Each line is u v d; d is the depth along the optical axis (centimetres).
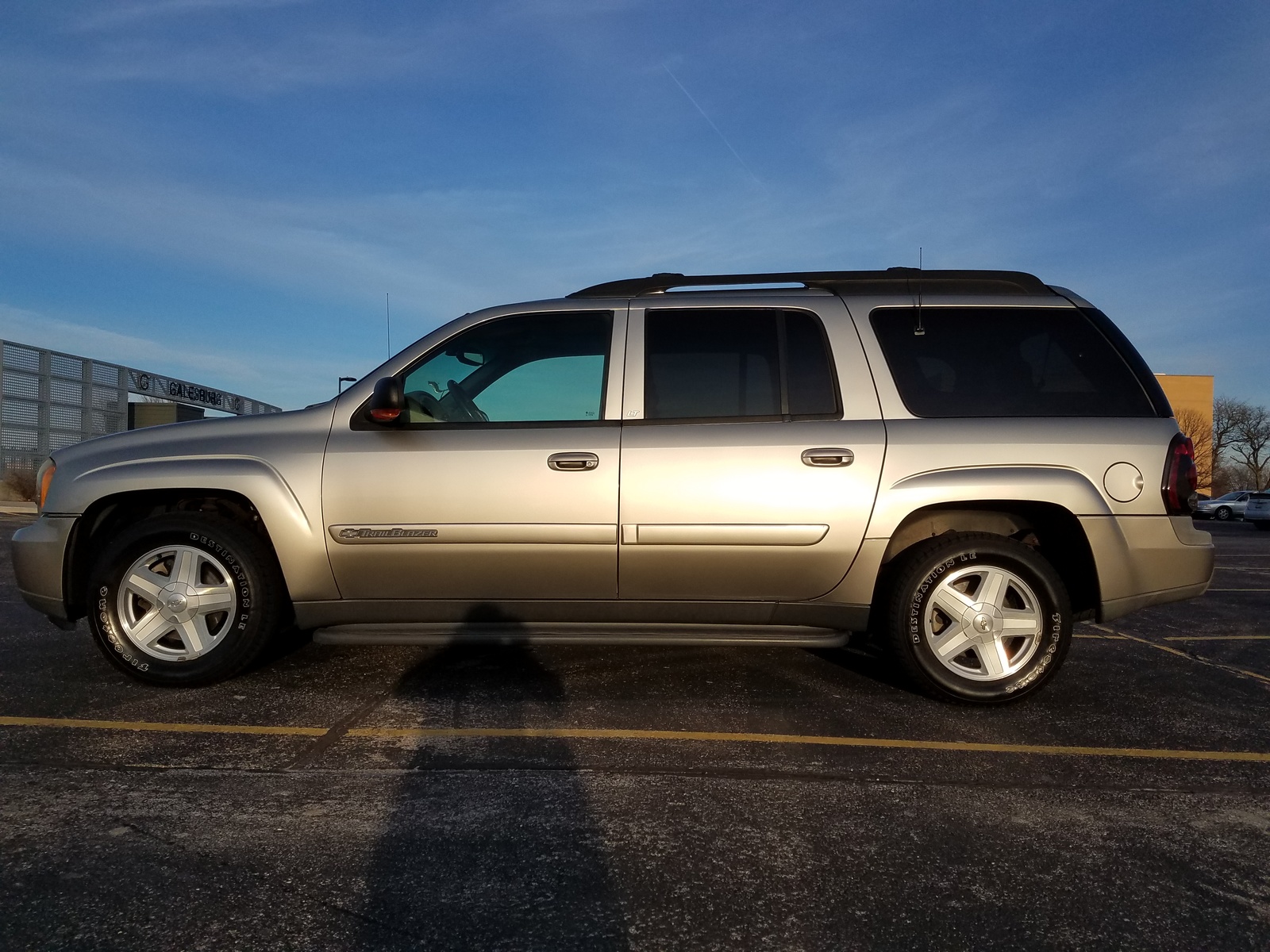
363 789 297
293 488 399
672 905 227
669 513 390
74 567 417
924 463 388
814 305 416
